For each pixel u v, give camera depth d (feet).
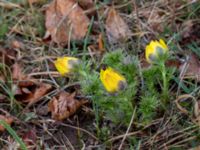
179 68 2.87
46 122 2.78
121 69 2.58
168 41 2.98
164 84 2.64
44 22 3.27
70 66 2.53
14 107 2.85
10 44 3.17
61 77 2.93
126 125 2.66
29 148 2.68
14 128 2.78
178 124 2.66
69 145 2.69
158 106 2.69
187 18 3.14
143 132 2.65
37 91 2.89
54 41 3.17
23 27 3.24
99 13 3.26
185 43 3.04
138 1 3.30
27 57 3.10
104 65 2.91
